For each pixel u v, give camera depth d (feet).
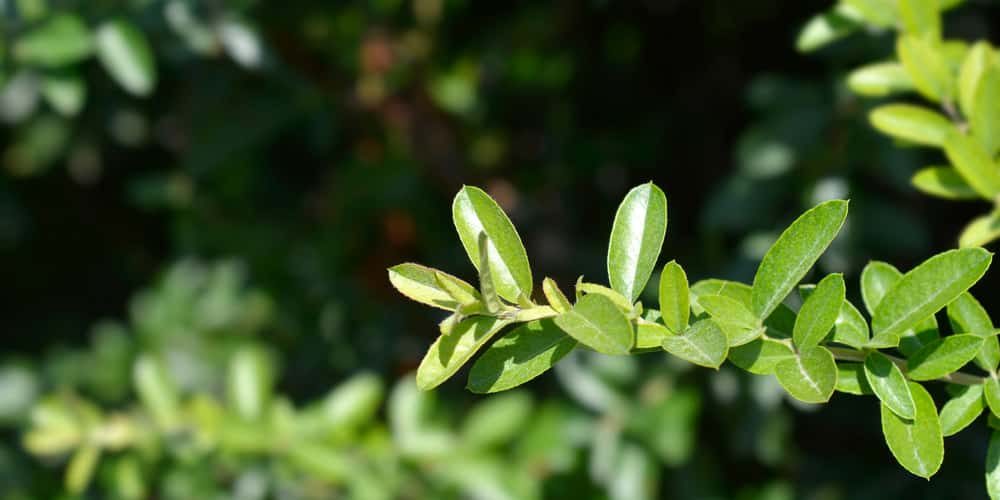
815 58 3.40
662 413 3.35
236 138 4.14
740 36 4.21
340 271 4.41
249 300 4.38
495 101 4.55
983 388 1.74
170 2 3.36
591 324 1.58
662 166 4.42
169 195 4.59
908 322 1.68
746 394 3.39
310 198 4.61
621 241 1.70
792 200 3.38
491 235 1.69
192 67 4.17
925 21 2.14
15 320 5.62
